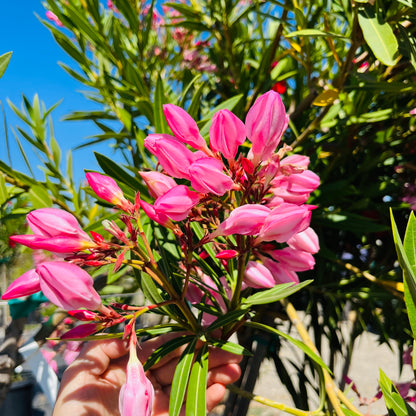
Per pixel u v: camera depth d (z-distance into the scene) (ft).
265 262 0.85
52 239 0.65
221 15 1.78
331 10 1.46
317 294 1.57
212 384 1.00
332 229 1.73
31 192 1.40
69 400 0.85
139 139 1.41
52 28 1.54
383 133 1.48
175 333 1.03
